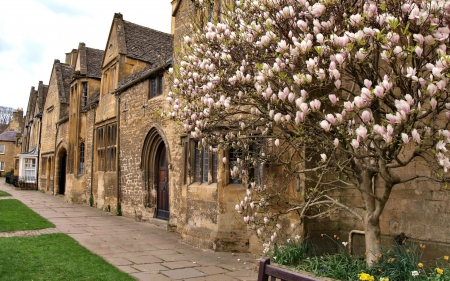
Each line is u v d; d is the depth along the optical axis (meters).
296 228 7.13
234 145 6.18
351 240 7.02
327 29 4.41
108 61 18.17
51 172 27.72
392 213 6.41
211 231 9.00
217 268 7.25
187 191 10.22
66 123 24.22
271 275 3.04
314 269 5.62
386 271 4.82
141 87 14.63
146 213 13.86
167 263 7.61
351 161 5.14
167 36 19.23
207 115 5.52
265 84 4.80
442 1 3.69
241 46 5.52
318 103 4.01
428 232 5.93
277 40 4.83
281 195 7.49
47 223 12.23
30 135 38.62
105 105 18.31
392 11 4.05
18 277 5.98
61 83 27.45
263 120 6.20
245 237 8.59
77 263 7.12
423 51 3.93
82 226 12.33
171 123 12.27
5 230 10.60
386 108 5.65
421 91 3.83
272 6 4.87
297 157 7.12
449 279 4.55
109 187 17.22
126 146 15.82
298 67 4.63
